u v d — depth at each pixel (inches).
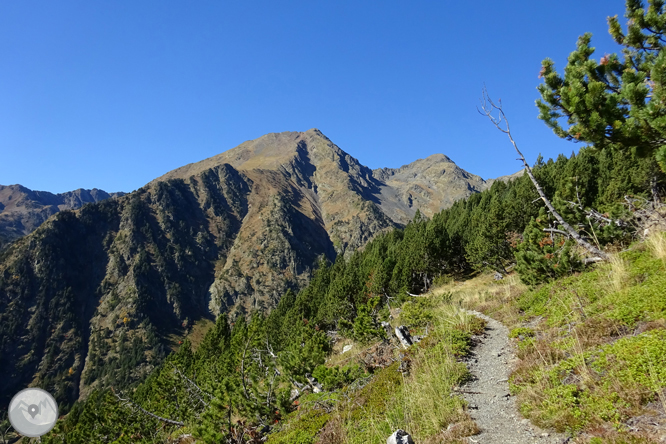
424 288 1651.1
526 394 222.2
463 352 346.0
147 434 869.2
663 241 324.8
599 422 166.6
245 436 391.9
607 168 1354.6
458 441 201.8
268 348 749.3
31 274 7623.0
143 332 6973.4
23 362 6053.2
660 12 319.3
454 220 2412.6
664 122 248.2
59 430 1183.6
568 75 339.6
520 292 546.0
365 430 269.1
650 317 226.8
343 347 897.5
